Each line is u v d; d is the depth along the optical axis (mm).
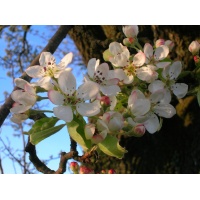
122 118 178
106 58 251
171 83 229
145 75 217
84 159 195
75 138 175
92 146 189
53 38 284
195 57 244
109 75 211
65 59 204
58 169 210
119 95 211
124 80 216
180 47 351
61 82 185
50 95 181
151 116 215
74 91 185
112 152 175
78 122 181
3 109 230
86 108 182
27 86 192
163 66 224
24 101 193
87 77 197
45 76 198
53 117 188
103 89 193
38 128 188
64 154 206
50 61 203
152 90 218
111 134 178
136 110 190
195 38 345
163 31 357
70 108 182
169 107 215
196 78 237
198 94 236
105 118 174
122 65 222
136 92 197
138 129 190
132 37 253
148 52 227
